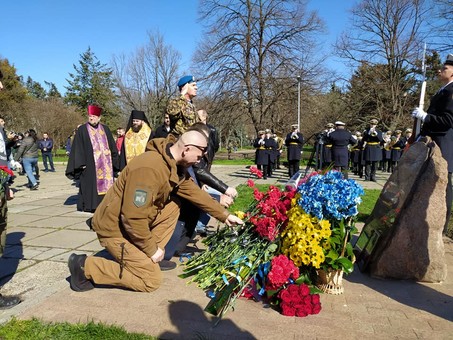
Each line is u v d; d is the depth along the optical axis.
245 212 3.83
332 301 3.18
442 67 4.42
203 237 5.11
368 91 31.36
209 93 27.48
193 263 3.76
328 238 3.18
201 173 4.12
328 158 12.48
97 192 6.81
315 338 2.60
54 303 3.11
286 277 2.97
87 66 50.00
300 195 3.31
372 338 2.60
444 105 4.20
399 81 29.83
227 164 21.00
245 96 27.09
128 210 2.93
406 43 28.72
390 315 2.94
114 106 47.53
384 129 31.00
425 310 3.04
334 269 3.21
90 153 6.73
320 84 26.59
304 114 27.38
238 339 2.57
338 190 3.15
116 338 2.54
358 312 2.99
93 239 5.15
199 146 3.12
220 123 27.39
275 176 15.25
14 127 35.28
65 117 33.91
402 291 3.40
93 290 3.36
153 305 3.08
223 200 4.06
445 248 4.68
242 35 26.73
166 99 38.31
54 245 4.85
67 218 6.53
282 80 26.19
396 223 3.64
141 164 3.00
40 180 13.62
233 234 3.60
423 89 4.40
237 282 3.09
